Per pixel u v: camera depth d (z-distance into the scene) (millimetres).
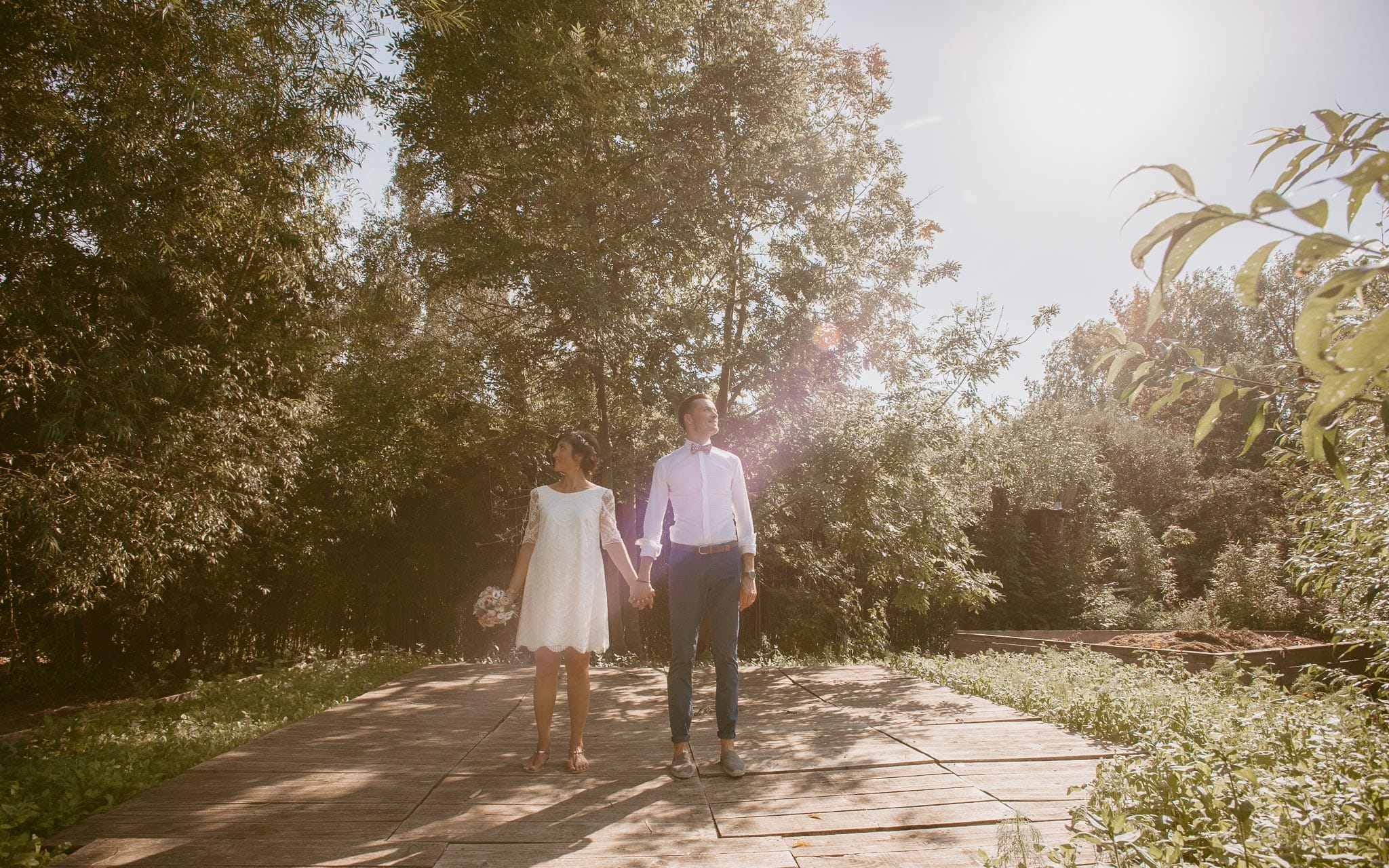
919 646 12945
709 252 9344
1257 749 3010
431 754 3891
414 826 2838
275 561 10281
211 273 6816
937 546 9805
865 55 9953
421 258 10141
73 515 5520
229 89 6098
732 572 3539
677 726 3471
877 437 9602
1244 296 1047
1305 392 1563
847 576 11406
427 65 8594
